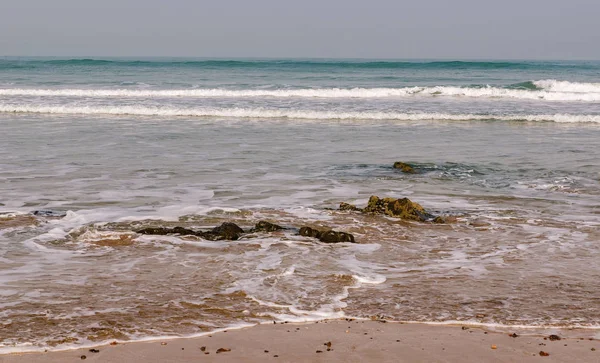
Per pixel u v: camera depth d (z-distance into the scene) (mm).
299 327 6027
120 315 6234
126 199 11820
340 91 34719
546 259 8430
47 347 5453
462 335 5859
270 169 15078
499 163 16141
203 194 12383
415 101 32781
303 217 10539
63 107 27359
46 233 9312
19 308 6363
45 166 14945
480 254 8656
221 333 5855
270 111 26891
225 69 63344
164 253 8438
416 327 6062
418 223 10328
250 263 8016
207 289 7043
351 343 5641
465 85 45656
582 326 6117
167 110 27031
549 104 31922
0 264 7863
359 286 7238
